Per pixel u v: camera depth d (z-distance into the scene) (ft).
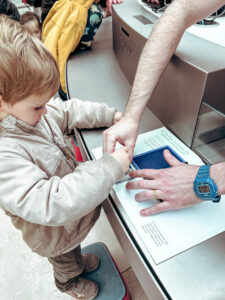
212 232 1.57
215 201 1.56
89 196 1.62
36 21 4.25
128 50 2.92
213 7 2.14
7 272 3.60
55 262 2.49
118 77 3.25
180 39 2.14
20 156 1.68
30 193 1.56
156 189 1.72
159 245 1.53
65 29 3.54
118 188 1.90
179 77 2.04
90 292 2.98
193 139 2.17
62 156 2.10
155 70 2.16
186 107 2.08
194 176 1.65
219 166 1.58
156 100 2.52
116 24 3.27
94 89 3.02
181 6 2.10
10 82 1.43
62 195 1.59
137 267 1.64
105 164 1.72
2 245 3.92
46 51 1.60
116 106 2.73
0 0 4.90
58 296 3.31
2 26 1.46
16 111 1.62
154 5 3.36
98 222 4.12
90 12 3.72
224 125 1.98
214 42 2.23
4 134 1.71
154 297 1.53
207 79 1.77
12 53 1.40
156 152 2.13
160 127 2.48
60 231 2.09
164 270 1.43
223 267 1.43
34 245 2.17
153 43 2.15
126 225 1.69
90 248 3.58
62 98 3.97
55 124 2.25
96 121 2.44
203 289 1.35
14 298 3.33
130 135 2.12
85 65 3.55
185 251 1.50
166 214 1.69
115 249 3.78
